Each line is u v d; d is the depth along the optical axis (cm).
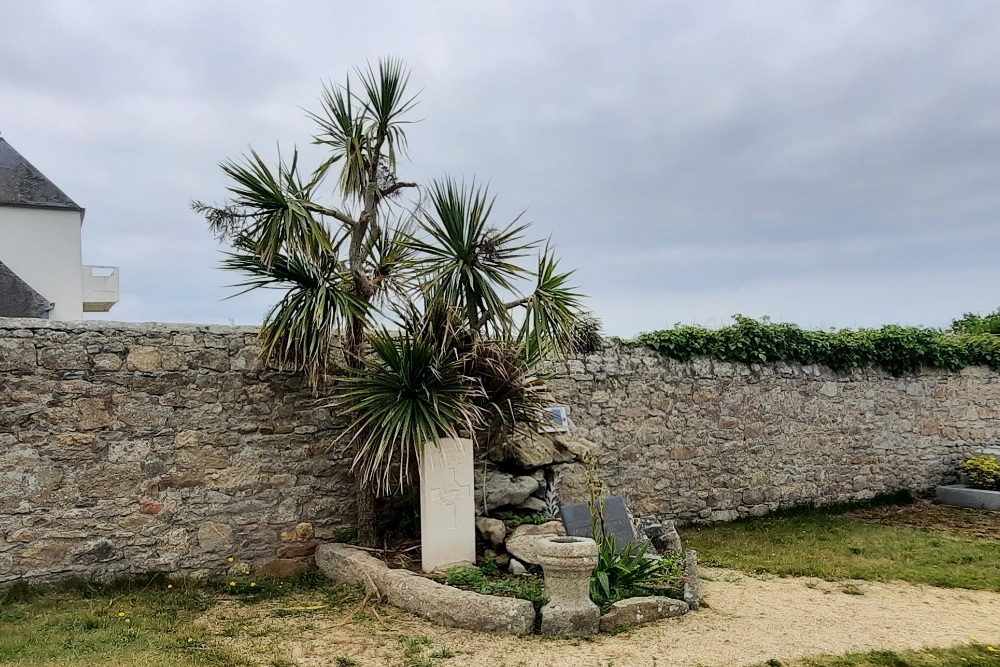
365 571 695
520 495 797
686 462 1102
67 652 522
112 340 734
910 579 759
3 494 685
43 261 2434
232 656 515
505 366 775
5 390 691
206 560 755
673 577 679
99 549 716
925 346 1332
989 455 1333
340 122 764
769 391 1187
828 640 553
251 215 711
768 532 1032
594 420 1034
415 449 711
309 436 812
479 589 620
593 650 525
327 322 725
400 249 809
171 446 750
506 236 757
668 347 1105
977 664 504
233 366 783
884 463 1284
